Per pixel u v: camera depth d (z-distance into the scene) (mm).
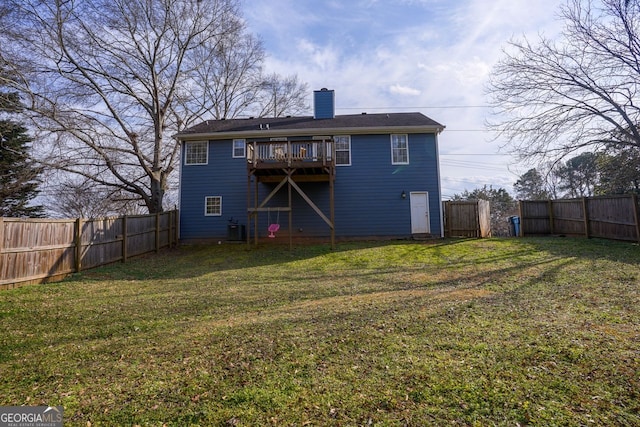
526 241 12102
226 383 2988
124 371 3312
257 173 13445
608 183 12633
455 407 2477
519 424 2252
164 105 18281
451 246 11969
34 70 13156
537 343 3523
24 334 4492
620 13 10430
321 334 4148
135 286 7703
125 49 16250
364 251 11820
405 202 14469
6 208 19344
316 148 12766
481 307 4996
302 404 2605
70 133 14219
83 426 2414
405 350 3533
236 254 12227
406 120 15289
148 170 17328
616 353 3193
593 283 6156
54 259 8492
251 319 4941
